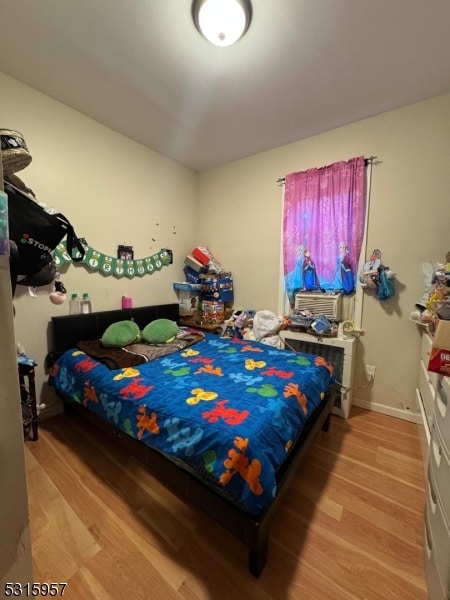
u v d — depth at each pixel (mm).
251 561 1021
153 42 1499
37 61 1654
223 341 2463
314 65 1650
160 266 2961
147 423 1300
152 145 2725
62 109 2068
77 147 2180
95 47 1543
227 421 1143
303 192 2533
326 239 2441
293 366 1807
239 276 3131
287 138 2551
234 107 2092
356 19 1336
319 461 1676
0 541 524
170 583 1001
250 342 2428
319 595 966
